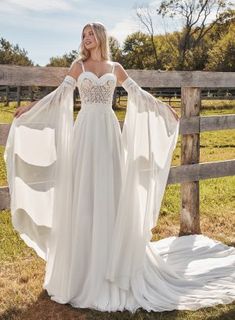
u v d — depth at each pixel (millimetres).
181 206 5961
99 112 4000
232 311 3902
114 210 4035
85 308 3877
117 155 4078
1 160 10578
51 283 4074
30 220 4164
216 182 8742
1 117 20797
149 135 4312
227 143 14570
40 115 4031
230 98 35156
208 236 5949
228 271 4785
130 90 4234
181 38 53875
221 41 48094
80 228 3906
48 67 4617
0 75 4324
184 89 5660
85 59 4062
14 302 3992
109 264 3959
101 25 4035
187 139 5805
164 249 5293
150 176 4289
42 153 4078
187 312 3869
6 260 4930
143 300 3982
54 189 4059
